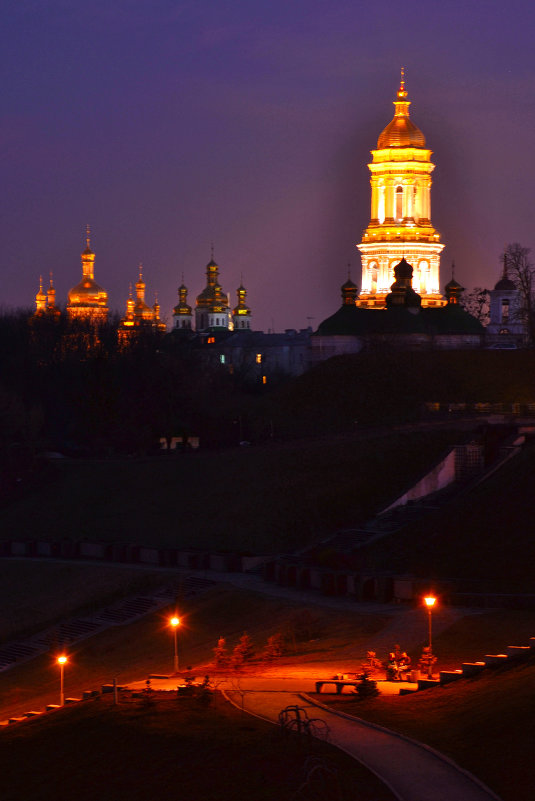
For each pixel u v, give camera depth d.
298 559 177.12
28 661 162.00
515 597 137.88
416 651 121.94
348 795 72.75
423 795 71.75
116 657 154.12
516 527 162.50
